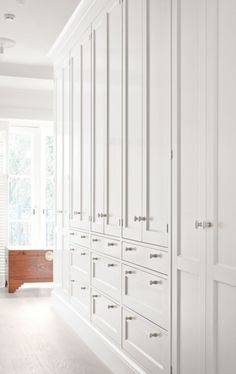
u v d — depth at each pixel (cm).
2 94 642
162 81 279
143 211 303
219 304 220
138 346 311
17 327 469
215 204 224
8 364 361
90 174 416
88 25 421
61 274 525
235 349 207
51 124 714
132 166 322
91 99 412
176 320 260
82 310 437
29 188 729
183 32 257
